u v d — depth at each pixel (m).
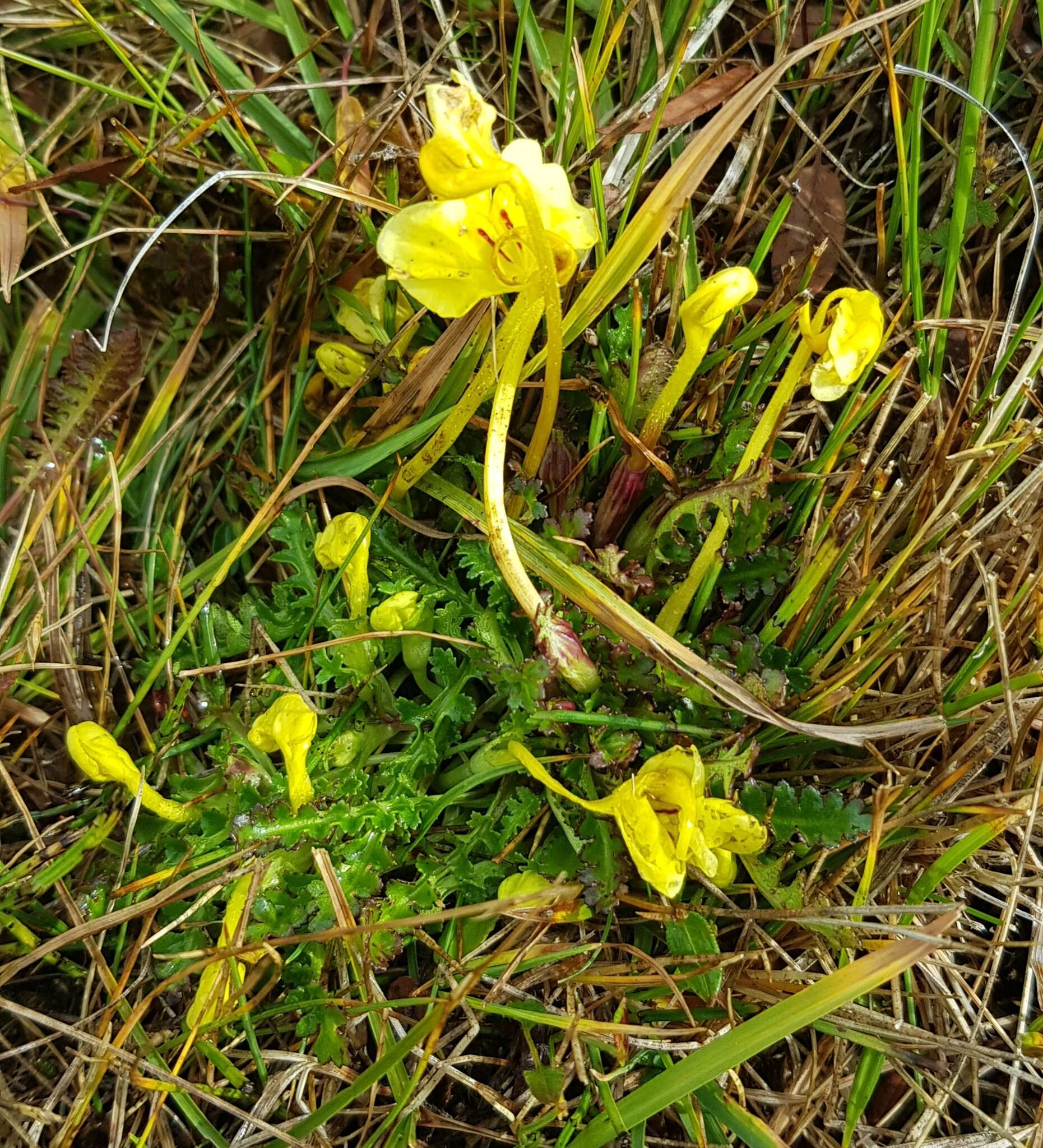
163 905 0.10
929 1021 0.12
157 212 0.14
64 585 0.13
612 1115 0.10
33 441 0.13
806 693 0.12
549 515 0.12
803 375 0.13
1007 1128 0.12
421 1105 0.11
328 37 0.14
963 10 0.14
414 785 0.12
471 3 0.14
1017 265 0.14
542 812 0.12
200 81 0.14
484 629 0.12
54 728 0.13
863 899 0.11
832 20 0.14
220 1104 0.11
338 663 0.12
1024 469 0.14
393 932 0.11
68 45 0.14
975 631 0.13
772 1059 0.12
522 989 0.11
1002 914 0.13
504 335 0.10
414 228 0.08
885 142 0.14
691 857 0.09
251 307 0.13
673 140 0.14
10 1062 0.12
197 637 0.13
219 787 0.11
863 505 0.13
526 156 0.08
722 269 0.14
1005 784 0.12
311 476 0.13
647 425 0.11
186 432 0.13
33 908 0.12
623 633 0.11
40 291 0.13
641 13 0.14
